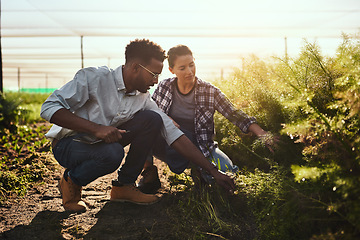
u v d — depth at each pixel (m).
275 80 2.59
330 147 1.76
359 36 2.08
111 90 2.26
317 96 2.08
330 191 1.65
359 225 1.32
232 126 3.04
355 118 1.71
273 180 2.02
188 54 2.59
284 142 2.30
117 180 2.45
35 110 9.20
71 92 2.11
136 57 2.18
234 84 3.15
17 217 2.21
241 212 2.18
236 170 2.57
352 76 1.75
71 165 2.24
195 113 2.72
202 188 2.49
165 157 2.76
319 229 1.66
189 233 1.94
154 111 2.38
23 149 4.53
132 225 2.08
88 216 2.23
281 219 1.71
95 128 2.07
